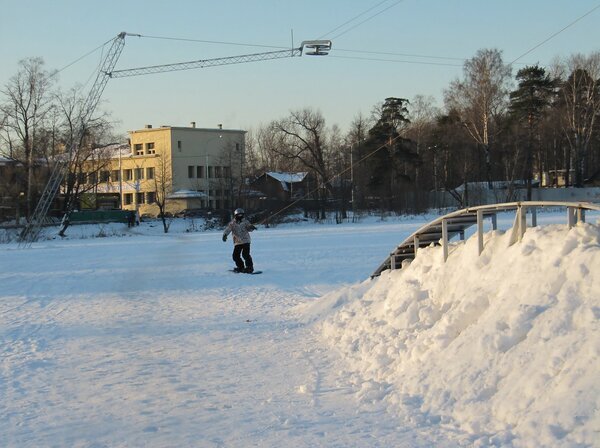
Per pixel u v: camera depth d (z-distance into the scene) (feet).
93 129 219.82
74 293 57.93
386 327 30.32
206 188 306.76
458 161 248.52
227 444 19.61
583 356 17.92
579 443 15.74
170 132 302.25
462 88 239.09
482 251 28.48
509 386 19.36
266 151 311.47
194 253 102.17
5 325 42.06
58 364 30.78
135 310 46.55
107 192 300.61
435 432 19.02
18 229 196.65
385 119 238.48
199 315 43.75
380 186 237.66
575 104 238.68
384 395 23.11
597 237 22.39
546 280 22.09
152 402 24.31
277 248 103.86
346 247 101.86
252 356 31.40
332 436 19.61
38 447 20.04
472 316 24.70
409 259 40.50
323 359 29.96
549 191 237.25
